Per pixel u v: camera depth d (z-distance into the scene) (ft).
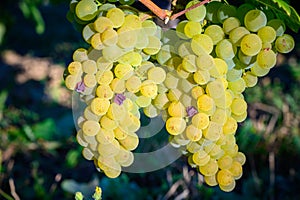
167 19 1.79
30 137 6.39
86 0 1.83
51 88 8.13
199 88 1.78
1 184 5.25
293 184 5.52
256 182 5.16
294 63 7.98
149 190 4.77
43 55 9.60
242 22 1.86
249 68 1.94
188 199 4.37
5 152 6.14
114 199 4.71
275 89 7.07
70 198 5.02
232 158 1.94
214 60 1.81
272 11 1.94
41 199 5.12
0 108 7.22
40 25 5.95
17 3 8.80
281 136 6.14
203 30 1.88
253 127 6.07
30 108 7.73
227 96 1.85
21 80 8.95
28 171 5.81
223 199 4.72
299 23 1.87
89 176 5.66
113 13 1.73
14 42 9.85
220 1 1.88
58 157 6.18
